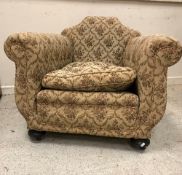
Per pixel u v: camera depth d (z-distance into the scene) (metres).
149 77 1.22
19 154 1.30
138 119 1.28
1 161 1.23
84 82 1.26
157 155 1.31
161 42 1.18
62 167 1.19
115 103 1.27
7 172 1.15
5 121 1.69
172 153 1.33
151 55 1.20
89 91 1.30
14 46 1.26
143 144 1.32
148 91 1.24
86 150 1.35
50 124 1.35
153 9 2.39
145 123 1.28
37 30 2.20
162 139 1.49
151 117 1.27
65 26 2.25
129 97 1.26
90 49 1.85
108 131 1.31
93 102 1.28
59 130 1.35
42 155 1.29
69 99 1.29
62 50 1.65
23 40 1.25
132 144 1.38
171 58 1.20
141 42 1.33
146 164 1.23
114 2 2.28
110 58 1.83
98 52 1.84
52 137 1.49
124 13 2.34
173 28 2.50
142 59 1.22
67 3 2.20
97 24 1.86
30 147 1.37
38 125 1.35
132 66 1.38
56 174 1.14
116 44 1.82
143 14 2.38
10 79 2.26
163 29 2.48
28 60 1.27
